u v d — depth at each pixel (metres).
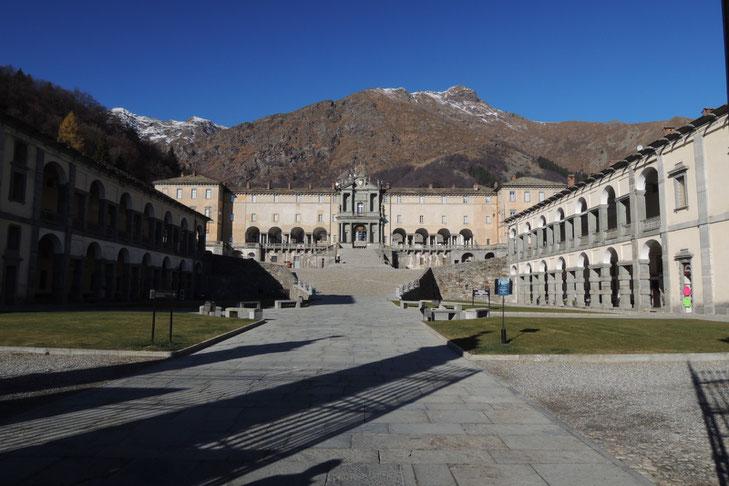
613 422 7.99
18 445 6.52
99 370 11.77
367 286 61.38
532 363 13.62
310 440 6.86
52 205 42.75
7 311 25.58
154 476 5.52
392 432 7.25
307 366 12.78
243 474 5.62
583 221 51.22
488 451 6.46
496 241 108.44
